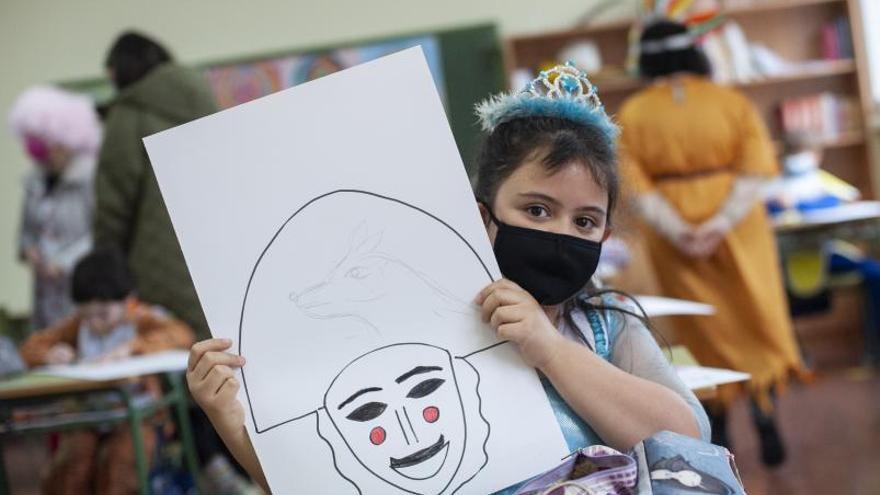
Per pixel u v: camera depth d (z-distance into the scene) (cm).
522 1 693
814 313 546
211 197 124
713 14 547
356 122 125
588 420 129
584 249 131
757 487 376
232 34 697
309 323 125
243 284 124
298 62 693
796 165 582
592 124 134
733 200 394
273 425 124
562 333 139
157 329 366
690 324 396
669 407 129
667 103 397
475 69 690
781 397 538
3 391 302
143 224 407
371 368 125
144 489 310
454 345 126
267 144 124
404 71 126
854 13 670
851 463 392
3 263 701
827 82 688
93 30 702
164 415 361
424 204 126
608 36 688
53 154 472
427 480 125
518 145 132
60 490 343
